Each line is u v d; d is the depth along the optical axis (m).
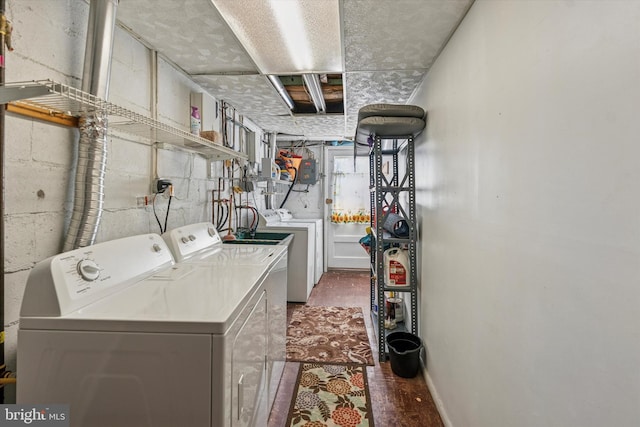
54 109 1.15
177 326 0.90
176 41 1.78
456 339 1.58
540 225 0.91
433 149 2.04
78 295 0.99
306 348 2.59
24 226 1.11
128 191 1.65
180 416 0.91
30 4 1.11
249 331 1.20
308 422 1.75
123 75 1.63
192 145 2.00
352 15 1.53
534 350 0.94
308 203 5.28
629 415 0.63
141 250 1.40
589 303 0.73
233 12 1.54
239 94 2.69
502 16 1.13
